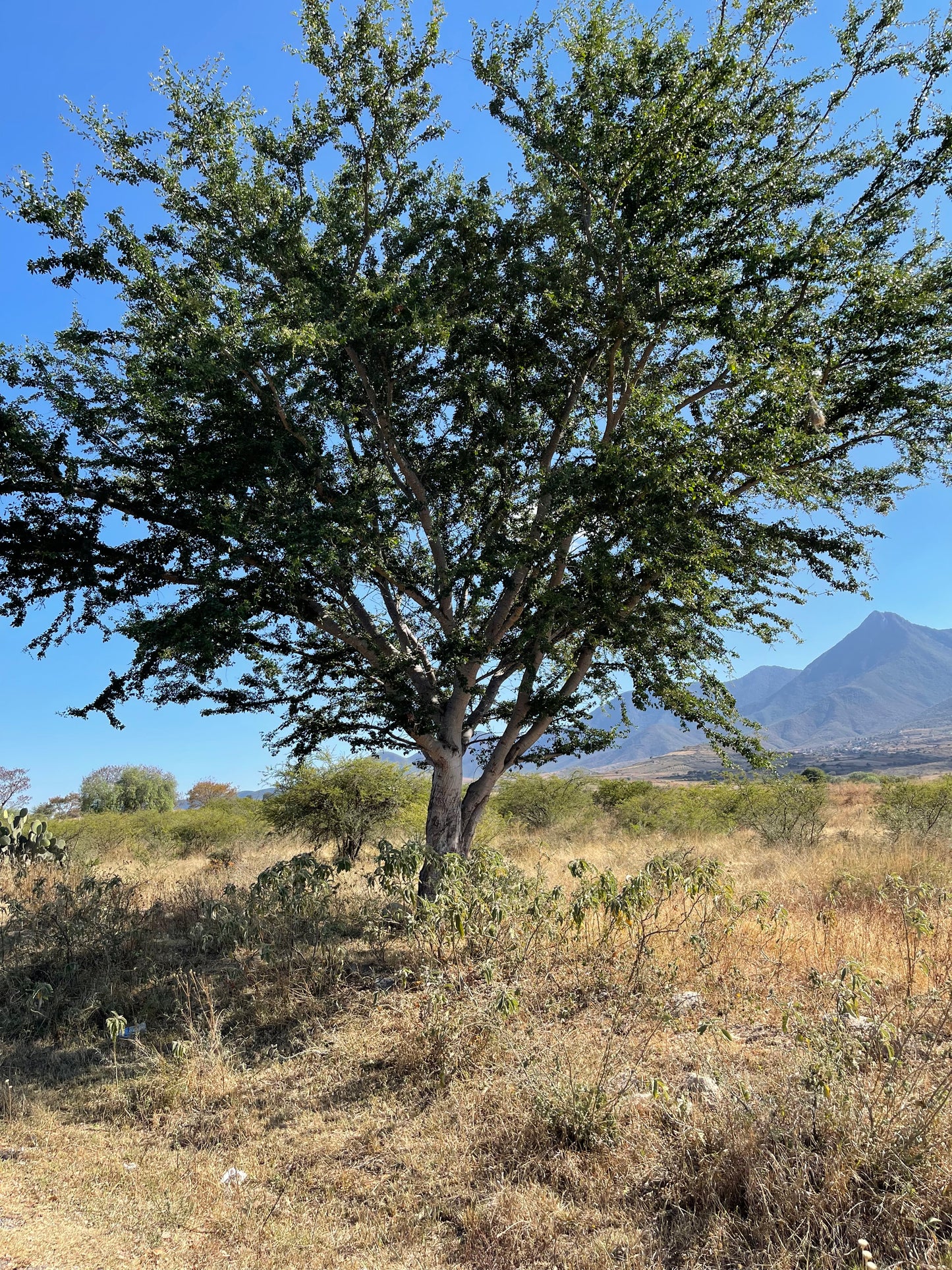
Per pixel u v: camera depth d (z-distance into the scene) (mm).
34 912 10281
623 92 9898
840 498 11367
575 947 7742
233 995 7770
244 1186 4688
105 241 9922
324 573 9734
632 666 11062
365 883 13094
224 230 10547
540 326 11203
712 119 9555
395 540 9914
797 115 10070
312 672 11273
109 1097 6051
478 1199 4293
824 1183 3641
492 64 10352
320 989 7707
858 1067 4312
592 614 9734
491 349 11438
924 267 10086
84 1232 4082
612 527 9930
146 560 9891
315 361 10359
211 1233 4145
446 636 11000
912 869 11484
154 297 10094
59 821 26922
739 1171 3938
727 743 10836
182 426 9586
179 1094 5898
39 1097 6117
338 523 9453
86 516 9672
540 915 7719
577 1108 4656
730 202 10000
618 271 10000
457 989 6668
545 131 10258
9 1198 4504
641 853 17109
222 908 9312
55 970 8805
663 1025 6059
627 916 7168
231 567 9359
